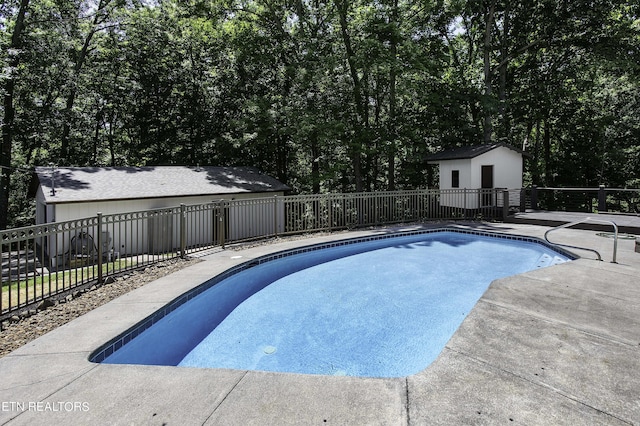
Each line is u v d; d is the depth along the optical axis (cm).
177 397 289
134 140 2480
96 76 2150
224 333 527
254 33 1969
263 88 2145
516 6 1977
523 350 357
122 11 2144
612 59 1733
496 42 2241
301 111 1730
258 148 2211
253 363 440
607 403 270
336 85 1841
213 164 2300
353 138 1853
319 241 1034
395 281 768
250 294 697
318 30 1903
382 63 1680
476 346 367
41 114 1767
